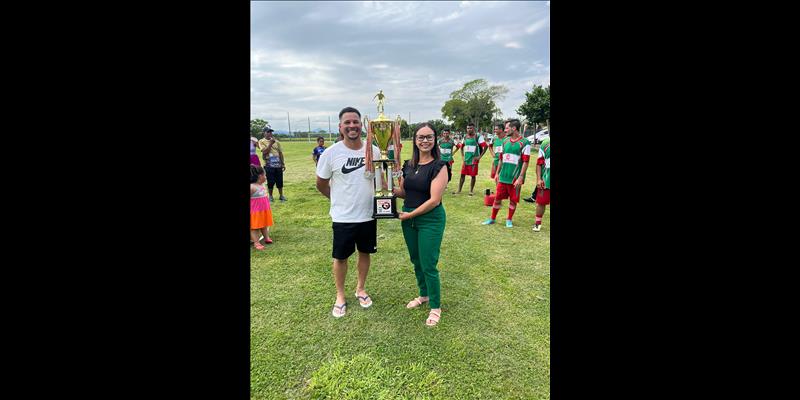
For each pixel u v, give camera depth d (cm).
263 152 757
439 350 238
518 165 536
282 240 496
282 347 243
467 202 759
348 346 244
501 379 210
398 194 289
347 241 273
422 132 250
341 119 261
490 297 314
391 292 328
